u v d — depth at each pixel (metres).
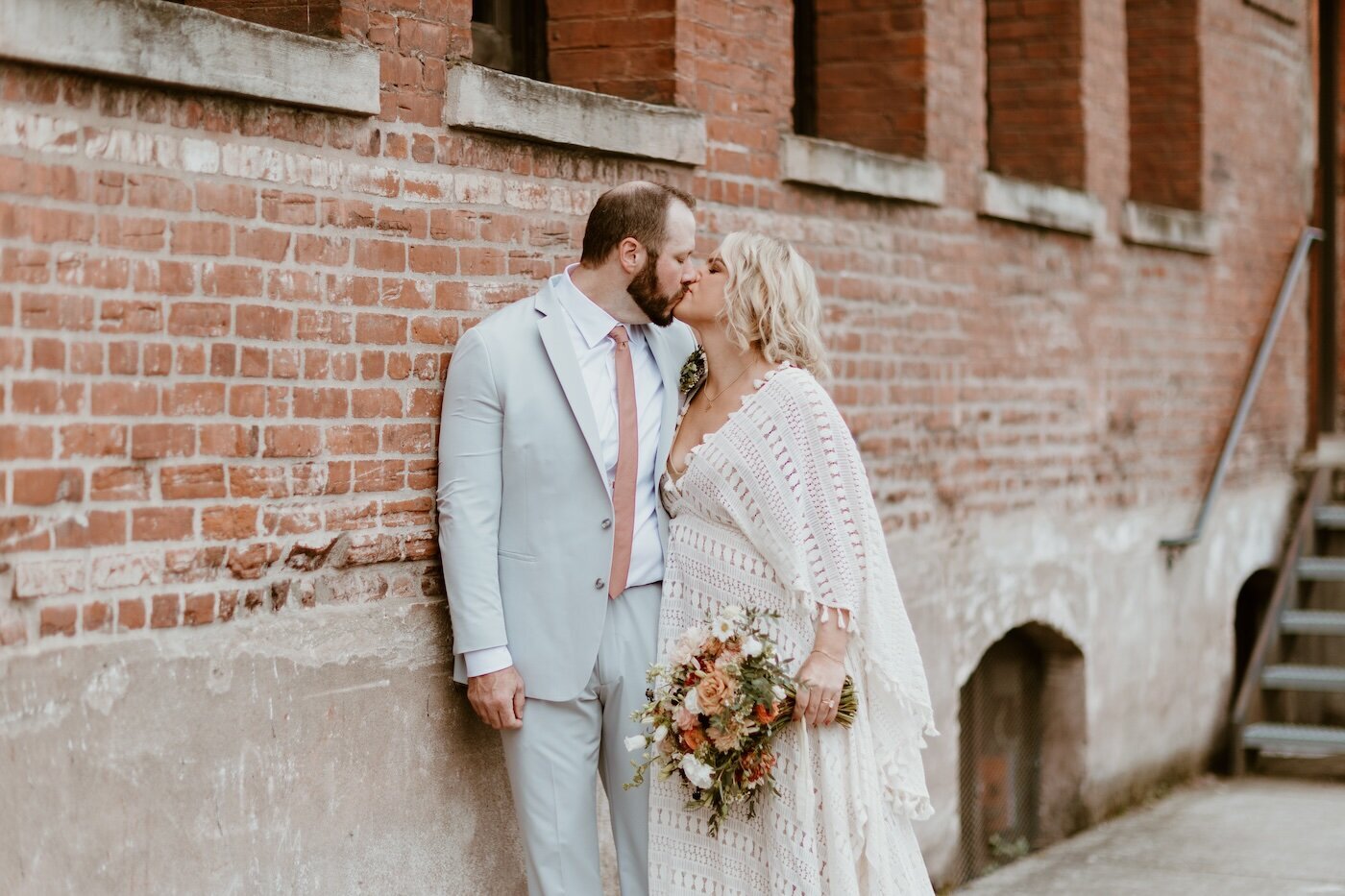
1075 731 7.20
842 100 6.15
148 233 3.18
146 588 3.20
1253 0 8.98
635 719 3.64
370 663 3.71
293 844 3.53
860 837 3.67
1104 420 7.43
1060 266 7.04
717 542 3.74
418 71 3.80
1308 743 8.09
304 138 3.52
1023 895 5.96
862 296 5.66
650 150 4.54
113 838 3.14
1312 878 6.16
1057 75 7.21
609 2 4.81
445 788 3.93
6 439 2.93
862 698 3.74
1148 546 7.81
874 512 3.74
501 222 4.06
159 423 3.21
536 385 3.74
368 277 3.68
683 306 3.81
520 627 3.75
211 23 3.24
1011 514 6.63
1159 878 6.19
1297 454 9.70
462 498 3.71
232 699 3.39
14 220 2.93
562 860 3.79
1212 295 8.59
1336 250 10.53
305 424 3.53
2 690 2.93
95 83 3.07
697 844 3.77
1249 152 9.08
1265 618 8.95
